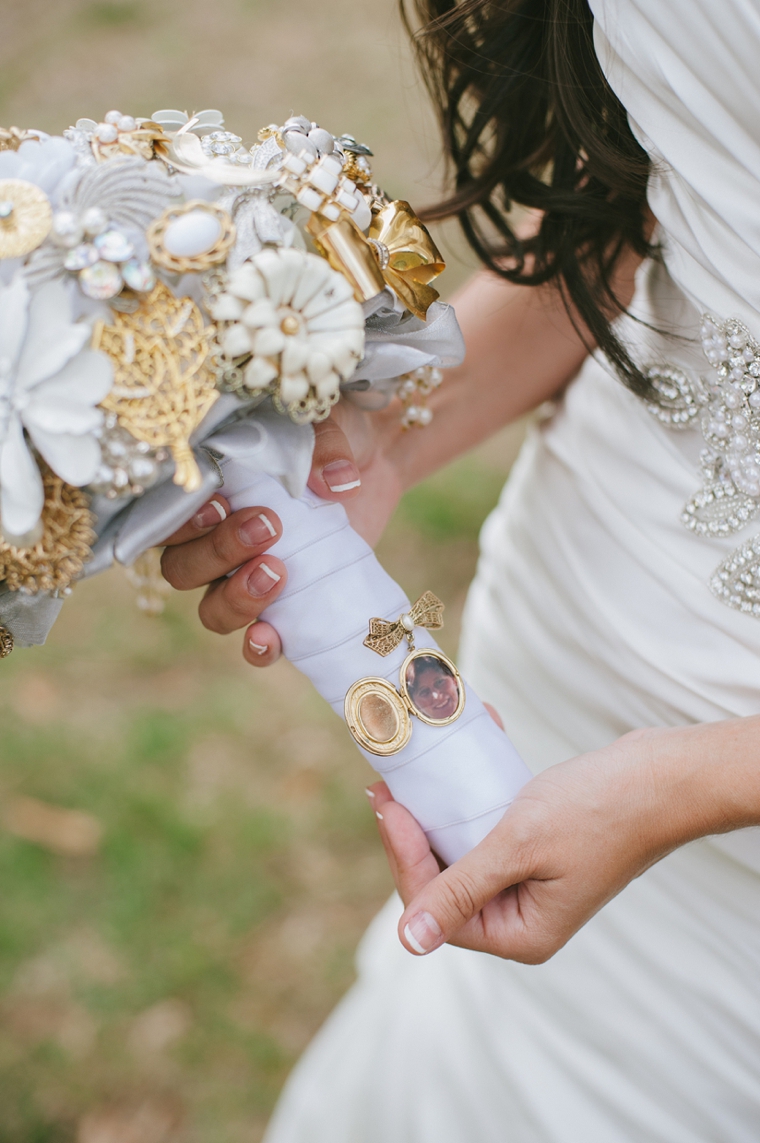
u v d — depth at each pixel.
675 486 0.72
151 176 0.58
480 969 0.88
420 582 1.67
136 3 3.22
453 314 0.66
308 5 3.23
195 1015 1.21
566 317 0.80
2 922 1.26
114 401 0.57
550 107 0.72
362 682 0.64
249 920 1.29
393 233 0.64
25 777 1.40
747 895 0.74
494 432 0.84
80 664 1.55
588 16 0.67
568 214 0.72
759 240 0.64
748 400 0.68
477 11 0.71
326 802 1.40
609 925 0.81
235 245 0.58
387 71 2.84
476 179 0.77
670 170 0.67
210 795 1.40
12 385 0.56
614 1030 0.81
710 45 0.62
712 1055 0.78
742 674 0.70
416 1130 0.90
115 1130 1.12
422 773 0.64
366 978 1.00
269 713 1.50
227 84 2.83
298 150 0.62
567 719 0.83
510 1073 0.86
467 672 0.94
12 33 3.06
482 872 0.62
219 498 0.65
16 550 0.59
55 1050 1.17
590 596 0.78
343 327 0.59
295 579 0.65
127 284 0.57
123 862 1.32
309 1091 1.00
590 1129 0.83
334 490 0.66
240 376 0.58
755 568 0.70
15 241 0.56
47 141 0.59
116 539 0.61
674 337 0.70
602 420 0.77
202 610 0.69
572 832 0.62
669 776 0.63
